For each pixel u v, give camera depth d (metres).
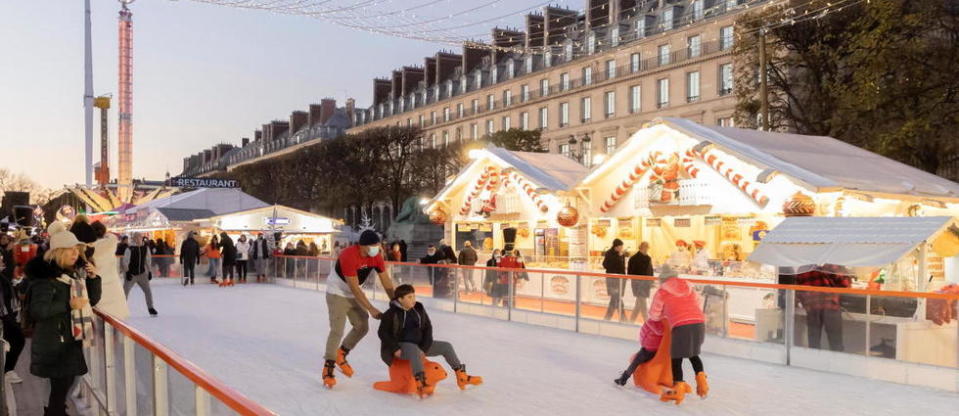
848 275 11.24
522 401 7.72
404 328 7.90
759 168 17.38
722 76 53.66
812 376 9.27
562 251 23.50
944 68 28.70
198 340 12.05
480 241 27.33
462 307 16.81
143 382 4.97
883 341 9.04
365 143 71.88
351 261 8.13
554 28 72.00
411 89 98.31
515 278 15.15
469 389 8.30
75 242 6.20
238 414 2.97
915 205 17.45
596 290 13.12
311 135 122.44
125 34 73.75
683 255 19.45
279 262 27.42
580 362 10.15
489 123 80.75
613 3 65.06
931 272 15.03
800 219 12.27
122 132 73.38
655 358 8.07
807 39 32.34
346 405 7.48
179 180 39.03
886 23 27.08
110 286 9.25
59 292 6.07
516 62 77.62
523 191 25.02
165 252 33.16
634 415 7.18
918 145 28.19
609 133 64.06
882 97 27.42
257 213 35.38
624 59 62.94
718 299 11.17
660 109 58.81
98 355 6.71
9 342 8.07
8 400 7.59
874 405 7.64
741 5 49.69
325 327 13.84
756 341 10.55
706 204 18.95
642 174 20.89
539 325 14.40
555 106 70.62
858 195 15.84
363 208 79.00
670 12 59.00
